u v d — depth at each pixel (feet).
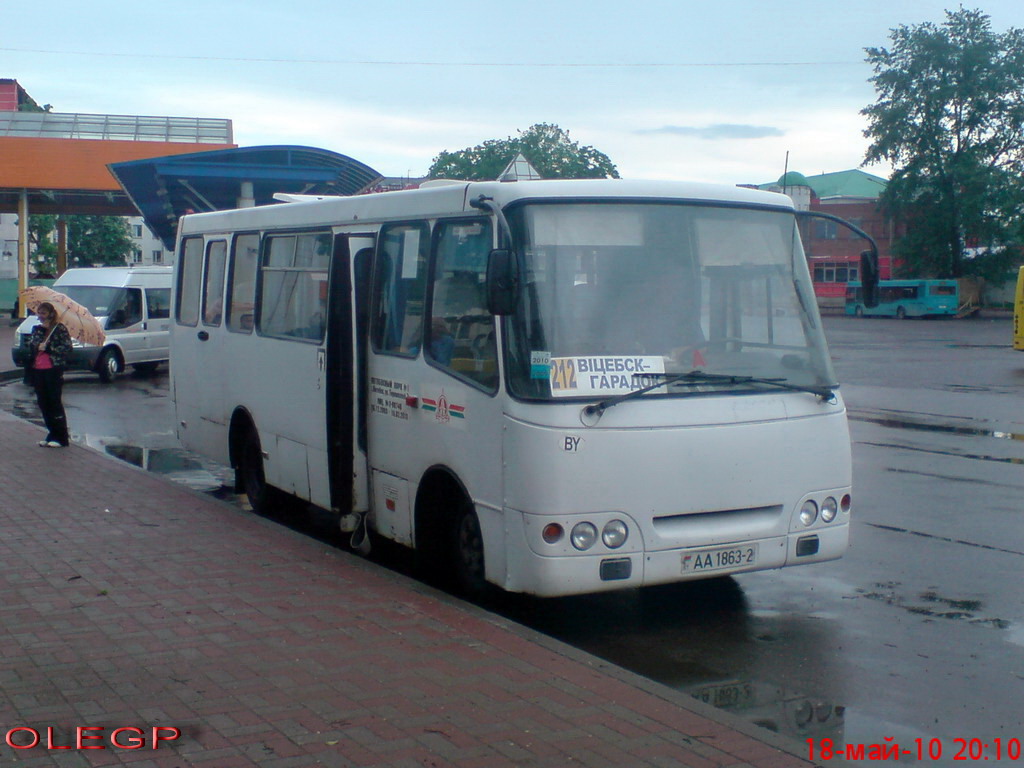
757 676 20.06
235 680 17.67
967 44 232.94
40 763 14.39
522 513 20.80
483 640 19.83
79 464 39.91
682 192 22.53
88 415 61.31
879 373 95.50
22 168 143.95
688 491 21.29
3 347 117.39
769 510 22.31
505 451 21.15
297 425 30.17
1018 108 231.71
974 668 20.42
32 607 21.75
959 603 24.77
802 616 23.85
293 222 30.99
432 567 25.17
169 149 147.23
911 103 235.40
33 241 248.52
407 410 25.21
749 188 23.50
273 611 21.58
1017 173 232.32
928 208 240.53
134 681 17.61
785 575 27.27
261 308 32.73
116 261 253.24
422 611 21.63
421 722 15.97
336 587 23.43
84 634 20.03
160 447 50.42
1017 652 21.36
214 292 36.60
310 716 16.16
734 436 21.70
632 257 21.84
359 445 27.40
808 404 22.76
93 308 81.82
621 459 20.79
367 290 27.25
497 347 21.43
